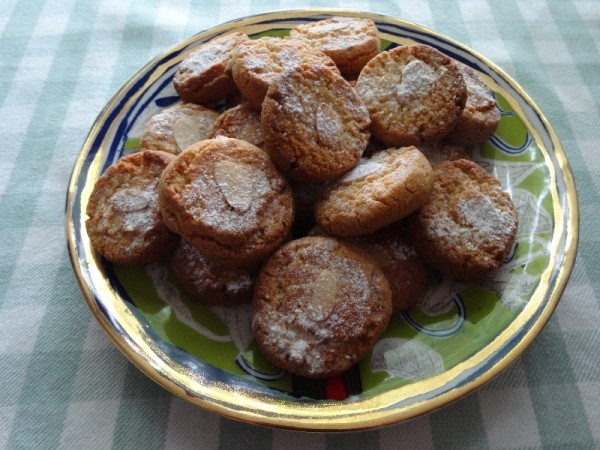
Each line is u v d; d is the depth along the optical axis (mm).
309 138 192
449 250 189
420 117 207
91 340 193
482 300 186
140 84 235
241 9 315
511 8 311
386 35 255
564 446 169
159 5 315
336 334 169
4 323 198
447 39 248
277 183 193
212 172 187
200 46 250
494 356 164
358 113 204
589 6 311
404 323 186
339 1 317
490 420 173
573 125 257
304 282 177
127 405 177
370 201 179
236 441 170
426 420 173
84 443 171
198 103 241
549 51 289
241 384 166
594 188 234
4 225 227
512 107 231
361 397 161
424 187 184
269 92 192
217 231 177
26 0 312
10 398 180
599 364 185
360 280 178
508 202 201
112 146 221
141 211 197
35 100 270
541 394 178
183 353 173
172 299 189
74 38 296
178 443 170
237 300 189
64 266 215
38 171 246
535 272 186
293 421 151
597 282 206
